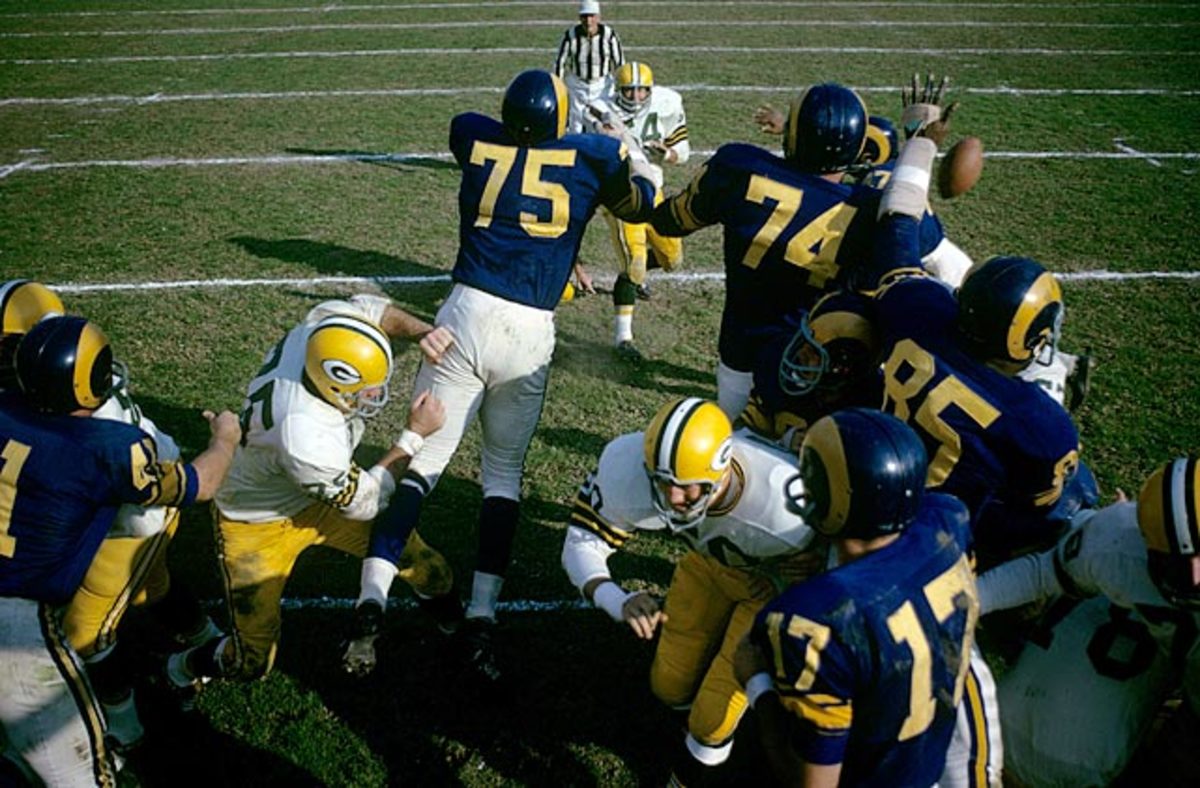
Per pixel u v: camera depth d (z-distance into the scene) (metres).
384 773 3.31
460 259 3.88
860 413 2.09
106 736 3.15
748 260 3.62
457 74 13.25
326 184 9.01
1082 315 6.35
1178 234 7.66
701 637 3.01
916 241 3.17
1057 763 2.62
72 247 7.52
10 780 2.99
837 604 1.98
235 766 3.34
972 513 2.75
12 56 14.35
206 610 4.06
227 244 7.62
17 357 2.58
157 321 6.35
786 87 12.33
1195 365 5.75
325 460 2.98
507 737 3.44
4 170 9.31
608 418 5.38
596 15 8.32
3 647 2.64
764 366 3.36
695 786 3.04
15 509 2.60
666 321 6.51
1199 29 15.70
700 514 2.54
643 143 6.79
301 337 3.12
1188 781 2.49
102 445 2.65
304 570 4.27
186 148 10.08
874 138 4.12
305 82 12.89
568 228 3.83
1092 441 5.02
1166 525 2.13
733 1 18.95
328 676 3.70
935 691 2.04
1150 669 2.52
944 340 2.71
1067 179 8.91
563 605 4.04
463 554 4.34
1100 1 18.41
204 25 16.81
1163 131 10.34
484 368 3.80
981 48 14.53
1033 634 2.75
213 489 2.92
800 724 2.01
